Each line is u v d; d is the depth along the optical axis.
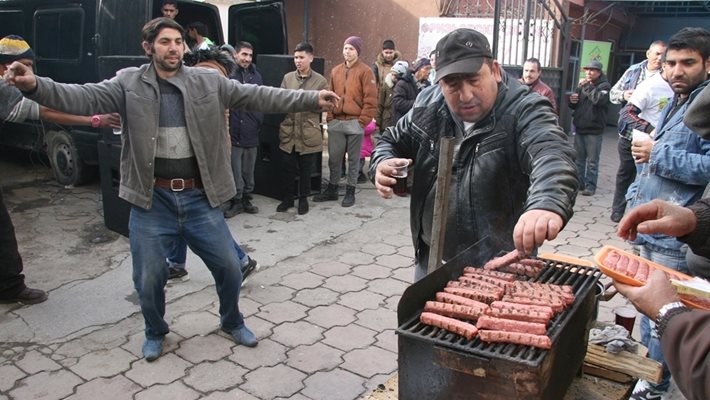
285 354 3.38
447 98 2.07
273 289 4.27
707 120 1.72
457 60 1.94
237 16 7.54
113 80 3.03
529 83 6.76
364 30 10.91
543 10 8.86
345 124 6.29
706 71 2.68
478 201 2.17
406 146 2.40
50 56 6.86
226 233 3.30
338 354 3.38
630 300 1.42
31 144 7.40
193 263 4.72
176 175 3.10
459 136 2.21
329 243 5.27
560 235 5.65
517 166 2.12
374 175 2.30
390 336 3.61
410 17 10.38
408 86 6.71
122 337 3.55
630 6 13.05
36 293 3.99
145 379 3.11
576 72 11.71
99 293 4.16
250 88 3.27
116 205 5.30
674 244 2.64
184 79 3.07
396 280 4.47
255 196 6.79
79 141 6.56
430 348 1.48
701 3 12.45
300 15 11.48
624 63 14.80
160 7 6.13
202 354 3.36
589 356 2.00
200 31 6.18
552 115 2.05
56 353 3.36
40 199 6.49
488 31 9.28
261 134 6.63
